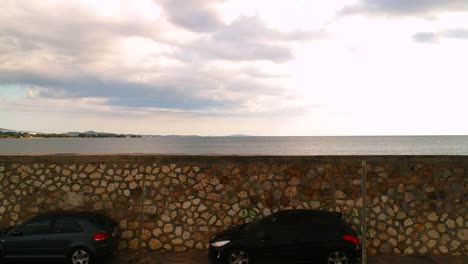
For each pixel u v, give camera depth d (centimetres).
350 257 1047
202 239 1295
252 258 1059
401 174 1272
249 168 1312
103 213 1322
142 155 1341
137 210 1319
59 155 1354
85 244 1078
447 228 1243
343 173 1290
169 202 1316
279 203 1292
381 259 1189
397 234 1253
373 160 1281
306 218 1087
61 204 1334
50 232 1091
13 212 1340
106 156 1345
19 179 1352
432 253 1238
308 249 1050
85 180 1341
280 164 1305
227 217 1298
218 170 1319
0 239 1092
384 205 1267
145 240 1302
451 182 1257
